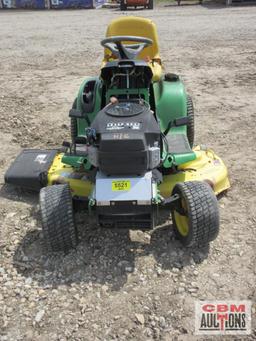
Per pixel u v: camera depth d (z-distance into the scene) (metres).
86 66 5.00
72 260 1.78
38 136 3.02
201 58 5.18
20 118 3.37
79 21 9.87
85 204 1.79
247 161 2.57
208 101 3.66
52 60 5.42
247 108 3.46
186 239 1.74
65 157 2.03
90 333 1.45
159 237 1.90
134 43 2.88
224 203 2.16
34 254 1.83
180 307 1.54
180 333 1.44
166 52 5.59
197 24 8.17
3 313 1.53
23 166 2.32
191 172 2.10
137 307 1.54
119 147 1.64
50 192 1.74
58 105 3.67
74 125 2.48
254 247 1.83
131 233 1.93
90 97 2.24
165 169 2.08
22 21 10.54
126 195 1.65
